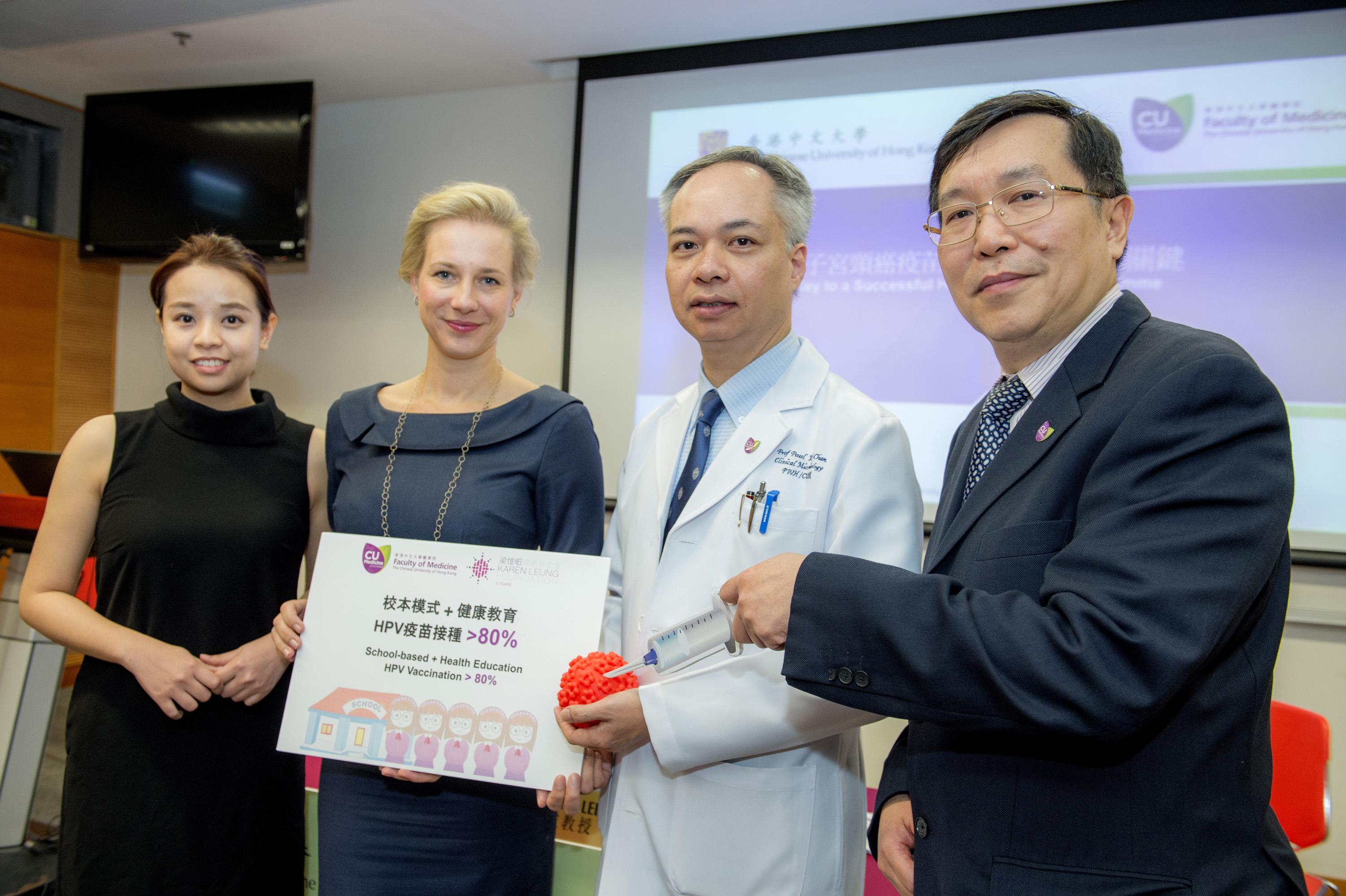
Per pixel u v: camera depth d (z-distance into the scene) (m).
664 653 1.00
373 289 3.93
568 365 3.52
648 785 1.17
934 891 0.80
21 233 4.07
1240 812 0.73
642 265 3.44
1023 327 0.88
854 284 3.13
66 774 1.42
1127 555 0.66
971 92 2.99
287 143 3.57
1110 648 0.63
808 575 0.75
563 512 1.37
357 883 1.26
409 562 1.25
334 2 3.07
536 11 3.10
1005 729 0.67
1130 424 0.73
